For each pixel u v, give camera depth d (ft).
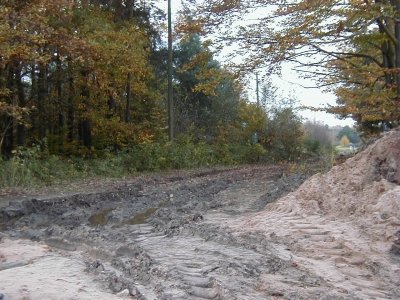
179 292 21.71
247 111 129.08
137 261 27.37
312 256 28.89
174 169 92.17
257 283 23.26
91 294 21.29
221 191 61.82
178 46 126.41
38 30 57.82
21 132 78.43
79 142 90.99
